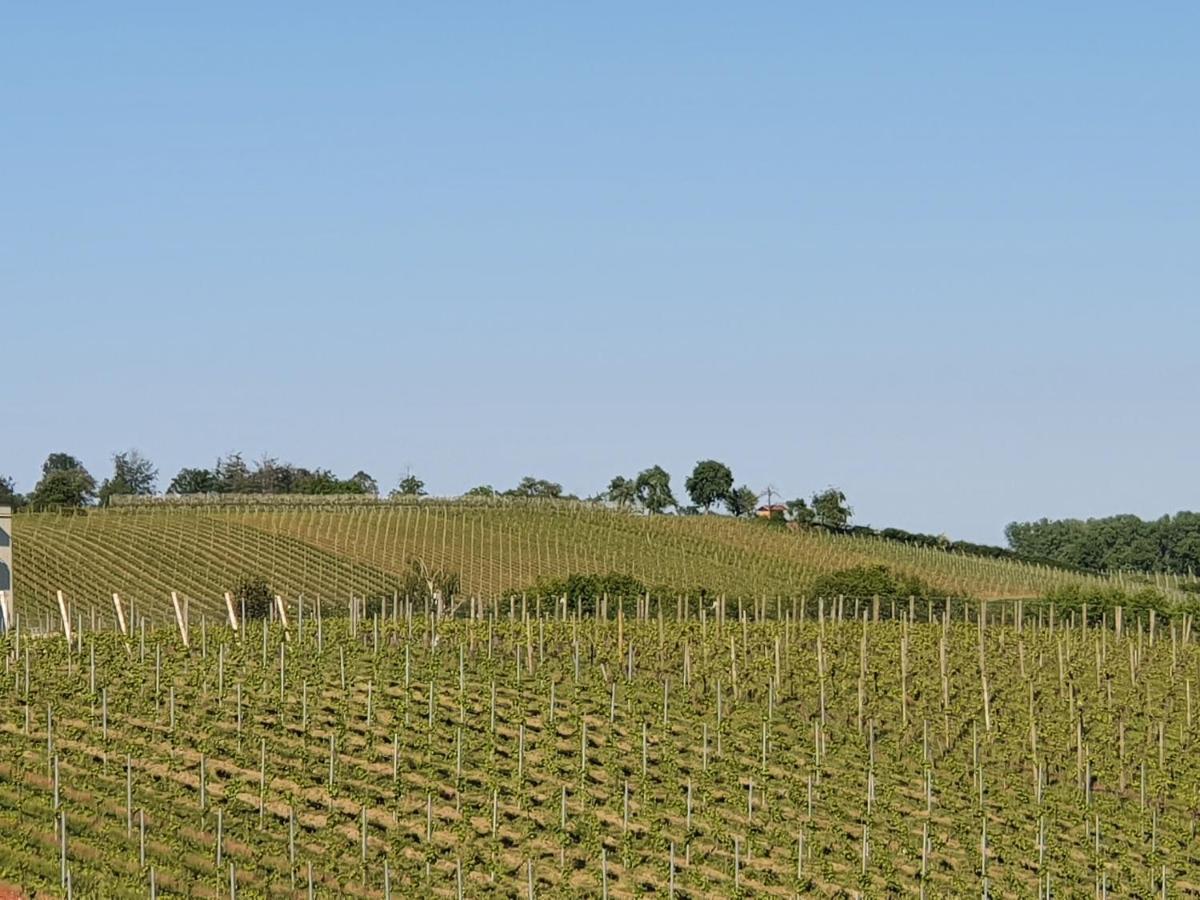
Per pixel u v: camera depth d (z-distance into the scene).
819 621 76.50
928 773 50.25
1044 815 49.22
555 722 53.22
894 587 95.81
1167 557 187.38
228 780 43.81
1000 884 44.59
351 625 65.94
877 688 62.97
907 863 45.53
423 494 149.88
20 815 38.31
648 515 135.12
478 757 49.09
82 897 34.19
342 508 125.94
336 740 47.50
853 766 53.75
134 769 43.62
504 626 67.62
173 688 50.78
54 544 103.25
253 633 63.31
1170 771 56.12
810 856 44.62
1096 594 93.38
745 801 47.59
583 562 116.12
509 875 40.47
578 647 63.53
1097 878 45.88
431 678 54.69
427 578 95.56
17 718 47.09
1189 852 49.28
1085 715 61.62
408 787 45.31
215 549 106.69
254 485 184.62
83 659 55.97
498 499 134.62
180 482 190.25
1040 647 72.56
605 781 48.34
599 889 40.06
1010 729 58.75
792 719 58.22
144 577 98.31
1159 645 76.25
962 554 136.12
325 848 39.97
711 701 59.88
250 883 37.00
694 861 42.88
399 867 39.34
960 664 68.12
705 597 94.00
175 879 36.31
